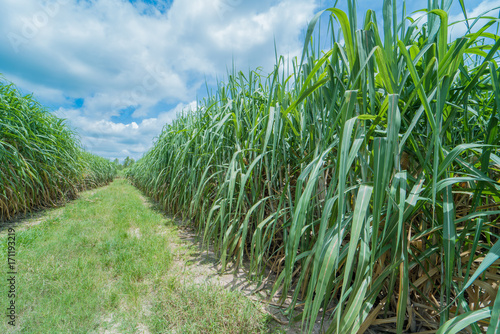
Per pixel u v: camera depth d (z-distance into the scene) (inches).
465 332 34.4
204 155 97.2
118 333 43.3
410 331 38.5
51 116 182.4
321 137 45.0
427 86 32.3
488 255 20.3
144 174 249.6
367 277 29.4
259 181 69.2
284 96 61.0
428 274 34.8
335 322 32.9
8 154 120.8
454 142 36.5
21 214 143.1
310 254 38.0
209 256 81.7
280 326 44.4
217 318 44.4
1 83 129.8
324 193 49.8
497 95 24.3
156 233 107.7
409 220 34.6
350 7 34.1
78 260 69.0
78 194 242.4
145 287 57.1
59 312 47.0
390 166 24.5
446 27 27.0
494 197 33.4
